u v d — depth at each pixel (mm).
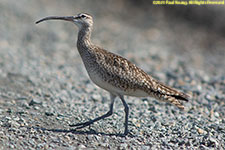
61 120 19938
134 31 53469
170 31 54938
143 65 37000
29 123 19094
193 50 47688
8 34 45000
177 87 29469
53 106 22594
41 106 22141
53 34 47625
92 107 23422
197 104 24891
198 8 58969
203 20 57969
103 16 59438
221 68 39219
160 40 50656
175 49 47281
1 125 18359
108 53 18578
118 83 18172
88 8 62656
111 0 66375
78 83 30078
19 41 43250
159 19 59125
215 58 44188
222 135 18656
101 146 17141
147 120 21016
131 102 24828
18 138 17141
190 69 36062
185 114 22594
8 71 30703
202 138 18047
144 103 24656
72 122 19797
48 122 19500
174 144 17609
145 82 18359
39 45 42844
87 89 28281
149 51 44062
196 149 17094
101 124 19844
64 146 16812
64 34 48688
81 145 16984
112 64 18109
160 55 41969
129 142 17688
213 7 58656
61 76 31609
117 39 48844
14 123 18609
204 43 51188
